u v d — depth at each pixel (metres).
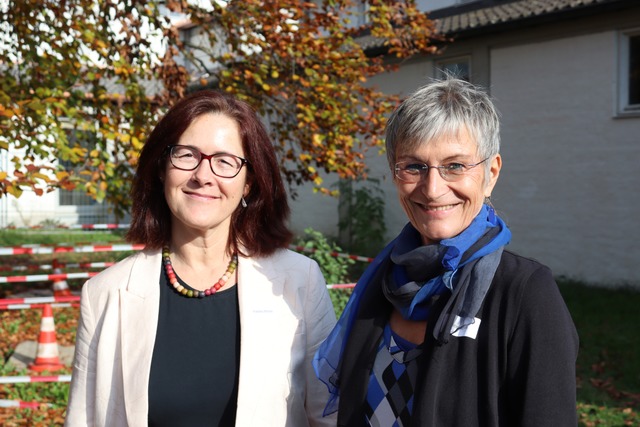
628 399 5.75
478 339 1.69
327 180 15.41
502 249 1.80
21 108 5.14
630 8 9.80
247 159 2.24
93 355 2.20
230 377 2.12
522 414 1.60
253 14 6.97
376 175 14.05
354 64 7.12
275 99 7.52
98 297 2.23
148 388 2.08
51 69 6.52
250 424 2.07
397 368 1.87
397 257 1.88
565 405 1.57
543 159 11.17
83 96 6.71
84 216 18.97
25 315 8.53
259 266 2.27
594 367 6.56
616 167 10.21
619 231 10.19
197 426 2.08
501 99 11.73
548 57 11.01
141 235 2.29
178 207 2.16
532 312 1.64
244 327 2.14
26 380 4.89
